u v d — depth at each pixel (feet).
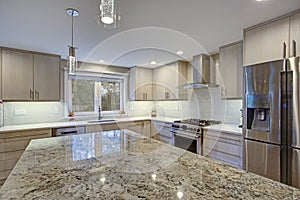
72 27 6.71
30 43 8.47
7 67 8.98
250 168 6.72
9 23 6.35
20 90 9.32
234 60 8.48
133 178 2.93
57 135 9.73
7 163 8.22
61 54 10.48
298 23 5.54
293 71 5.54
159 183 2.75
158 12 5.67
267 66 6.22
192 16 5.96
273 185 2.72
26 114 10.41
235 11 5.63
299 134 5.40
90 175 3.03
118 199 2.27
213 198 2.32
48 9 5.41
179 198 2.31
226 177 2.99
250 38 6.86
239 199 2.31
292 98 5.56
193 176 3.02
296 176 5.46
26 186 2.61
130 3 5.12
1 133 8.10
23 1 4.96
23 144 8.66
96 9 5.41
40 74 9.98
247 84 6.89
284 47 5.86
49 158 3.92
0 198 2.28
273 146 6.00
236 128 8.70
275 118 5.95
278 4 5.20
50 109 11.21
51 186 2.62
